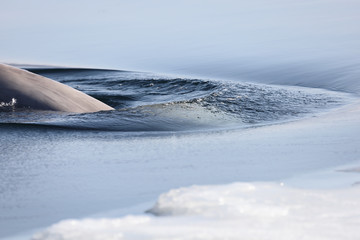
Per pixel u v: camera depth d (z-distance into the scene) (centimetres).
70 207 744
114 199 778
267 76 2609
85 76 2855
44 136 1290
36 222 686
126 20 4522
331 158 1020
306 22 4081
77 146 1191
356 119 1487
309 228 562
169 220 588
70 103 1669
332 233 548
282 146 1158
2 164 1011
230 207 619
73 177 911
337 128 1356
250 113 1644
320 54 3005
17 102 1560
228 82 2270
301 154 1065
